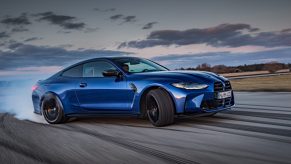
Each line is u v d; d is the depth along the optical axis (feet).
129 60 17.69
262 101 25.13
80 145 12.01
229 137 12.09
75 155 10.58
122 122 17.35
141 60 18.28
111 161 9.68
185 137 12.55
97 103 16.97
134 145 11.66
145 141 12.27
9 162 10.10
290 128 13.29
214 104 14.98
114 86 16.24
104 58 17.74
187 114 14.66
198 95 14.51
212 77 15.42
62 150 11.35
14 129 16.24
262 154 9.55
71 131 15.24
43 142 12.83
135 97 15.48
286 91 34.88
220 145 10.93
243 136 12.12
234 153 9.82
